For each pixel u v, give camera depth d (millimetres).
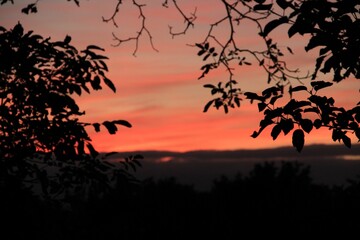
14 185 8672
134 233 22953
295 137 5910
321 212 22516
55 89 8914
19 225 8703
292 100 6273
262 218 25234
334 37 5617
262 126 6227
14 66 8516
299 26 5648
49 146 8922
